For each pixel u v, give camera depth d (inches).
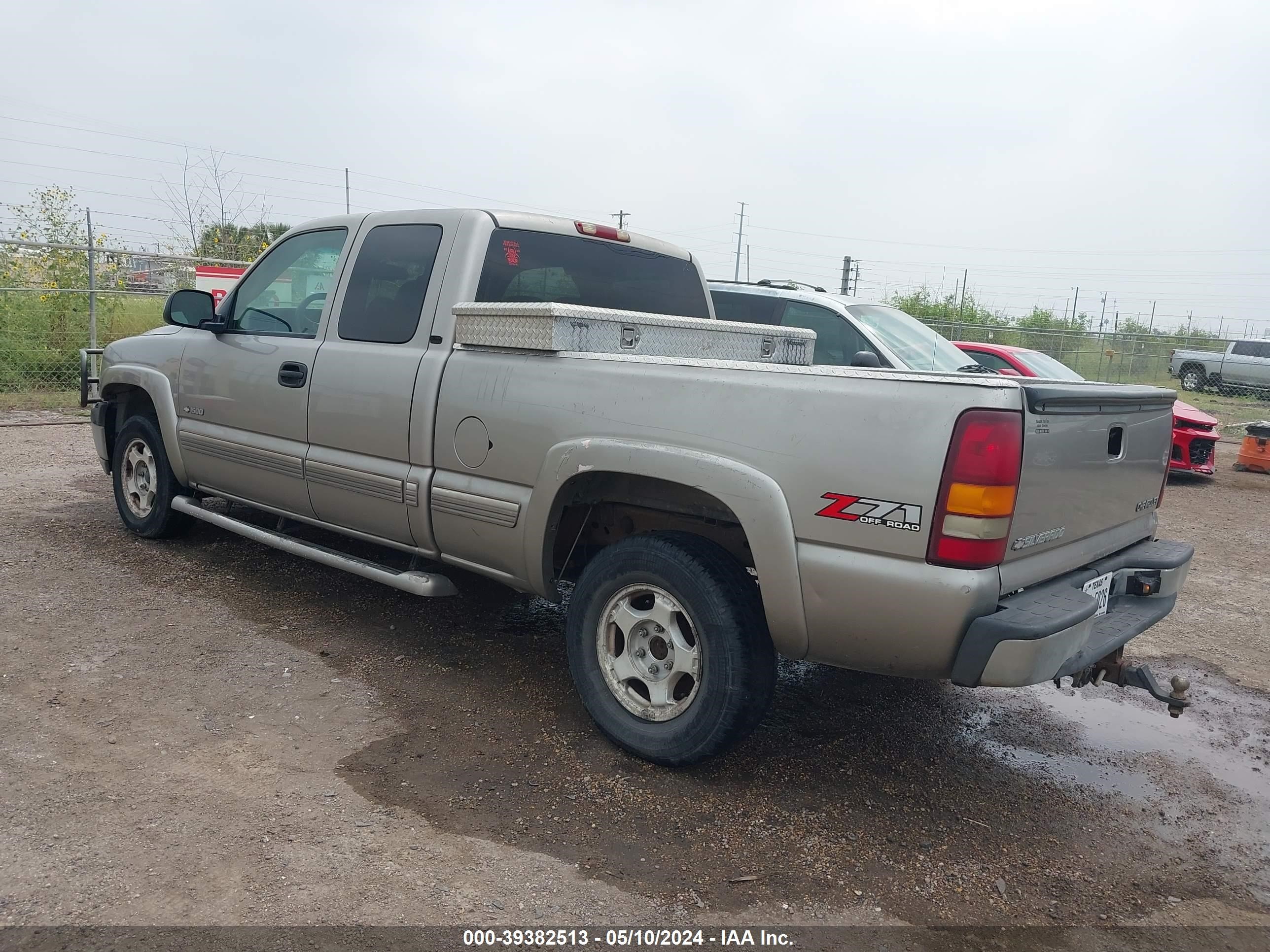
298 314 187.5
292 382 180.5
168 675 157.8
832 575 114.6
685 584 127.0
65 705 144.1
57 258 545.3
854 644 116.6
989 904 108.4
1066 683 181.5
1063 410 115.9
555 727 146.2
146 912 97.1
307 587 206.1
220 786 123.3
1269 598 249.9
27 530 241.0
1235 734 161.6
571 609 142.0
